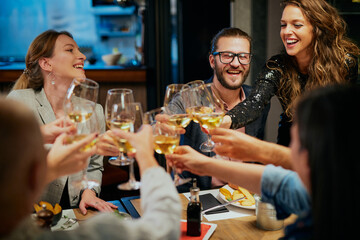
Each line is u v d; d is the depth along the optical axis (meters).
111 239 0.72
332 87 0.73
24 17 5.35
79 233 0.71
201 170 1.19
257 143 1.25
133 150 1.14
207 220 1.42
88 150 1.05
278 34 3.60
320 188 0.69
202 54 3.77
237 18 3.62
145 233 0.74
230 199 1.56
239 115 1.77
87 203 1.58
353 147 0.66
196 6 3.66
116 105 1.21
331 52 1.87
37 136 0.66
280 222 1.33
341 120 0.68
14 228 0.64
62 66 1.93
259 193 1.09
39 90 2.01
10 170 0.61
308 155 0.72
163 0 4.04
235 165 1.13
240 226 1.37
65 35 2.00
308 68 1.95
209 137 1.68
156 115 1.24
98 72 4.14
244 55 2.05
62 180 1.83
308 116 0.72
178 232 0.81
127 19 5.47
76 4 5.42
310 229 0.78
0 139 0.60
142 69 4.26
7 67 4.15
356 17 2.98
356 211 0.67
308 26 1.85
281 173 1.03
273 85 1.95
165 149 1.18
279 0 3.54
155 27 4.15
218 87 2.18
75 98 1.27
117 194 2.98
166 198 0.82
